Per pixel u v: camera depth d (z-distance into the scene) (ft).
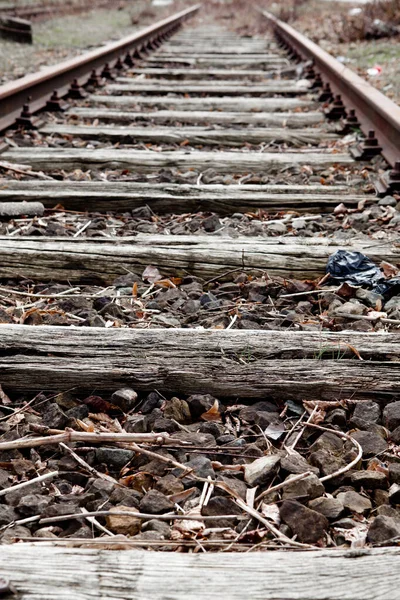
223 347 8.53
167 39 46.91
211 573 5.22
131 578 5.16
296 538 6.21
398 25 39.27
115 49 31.37
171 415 7.87
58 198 14.21
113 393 8.11
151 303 10.32
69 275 11.19
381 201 14.37
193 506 6.58
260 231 13.10
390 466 7.00
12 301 10.34
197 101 24.29
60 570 5.22
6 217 13.46
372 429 7.67
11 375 8.19
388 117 16.66
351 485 6.89
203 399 7.95
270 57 36.76
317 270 11.39
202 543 6.03
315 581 5.16
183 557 5.38
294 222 13.61
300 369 8.27
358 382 8.15
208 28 60.64
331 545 6.17
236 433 7.73
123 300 10.40
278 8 63.16
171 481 6.77
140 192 14.82
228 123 21.94
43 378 8.18
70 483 6.89
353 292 10.59
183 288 10.98
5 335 8.56
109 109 22.81
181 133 19.70
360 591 5.08
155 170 16.97
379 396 8.11
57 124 20.66
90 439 7.12
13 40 40.45
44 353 8.42
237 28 58.03
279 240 12.18
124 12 70.79
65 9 64.44
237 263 11.38
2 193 14.24
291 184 16.03
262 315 10.05
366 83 21.31
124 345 8.49
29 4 60.29
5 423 7.68
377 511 6.52
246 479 6.86
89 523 6.30
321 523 6.25
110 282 11.20
